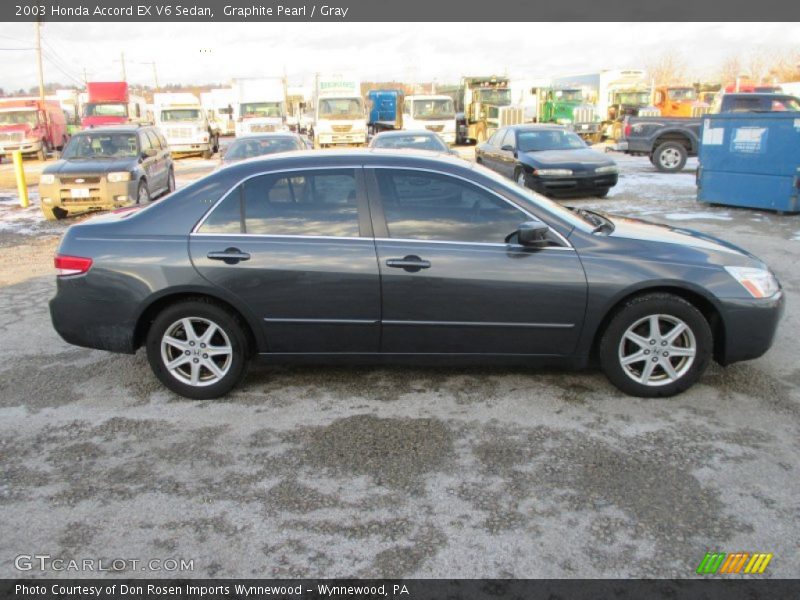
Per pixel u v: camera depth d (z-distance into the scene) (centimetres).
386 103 3447
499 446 367
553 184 1331
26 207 1452
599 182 1338
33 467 355
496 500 317
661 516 303
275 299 414
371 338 422
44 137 3219
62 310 428
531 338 417
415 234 416
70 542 293
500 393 434
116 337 426
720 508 309
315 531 297
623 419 396
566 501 315
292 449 369
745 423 390
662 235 446
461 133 3644
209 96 4931
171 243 418
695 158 2373
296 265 410
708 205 1234
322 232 417
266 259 411
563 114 3350
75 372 484
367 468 347
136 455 366
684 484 328
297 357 430
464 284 407
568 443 369
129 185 1215
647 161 2298
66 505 320
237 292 413
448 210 419
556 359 425
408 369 475
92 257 420
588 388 439
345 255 410
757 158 1113
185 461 358
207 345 427
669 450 360
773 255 809
